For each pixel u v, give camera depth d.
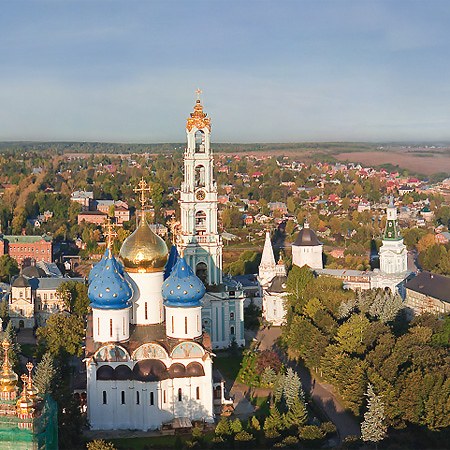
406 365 165.38
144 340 161.50
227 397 171.12
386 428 143.00
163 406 156.00
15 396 98.94
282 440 143.25
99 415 155.12
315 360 191.12
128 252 169.88
